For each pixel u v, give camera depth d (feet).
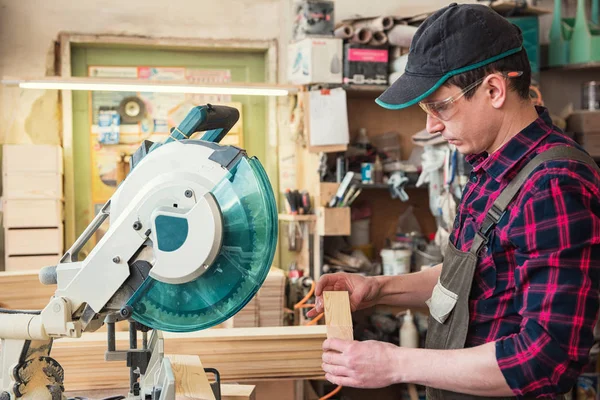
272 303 11.02
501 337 4.83
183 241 4.22
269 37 13.96
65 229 13.08
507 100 4.78
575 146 4.74
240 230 4.34
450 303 5.10
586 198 4.41
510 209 4.75
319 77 12.34
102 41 13.23
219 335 6.53
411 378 4.53
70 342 6.35
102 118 13.47
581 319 4.28
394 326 12.83
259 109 14.35
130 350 4.73
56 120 13.15
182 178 4.29
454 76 4.65
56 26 13.06
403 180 12.61
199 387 4.52
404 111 14.14
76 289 4.39
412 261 13.33
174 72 13.99
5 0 12.85
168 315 4.46
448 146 12.23
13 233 12.14
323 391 12.92
